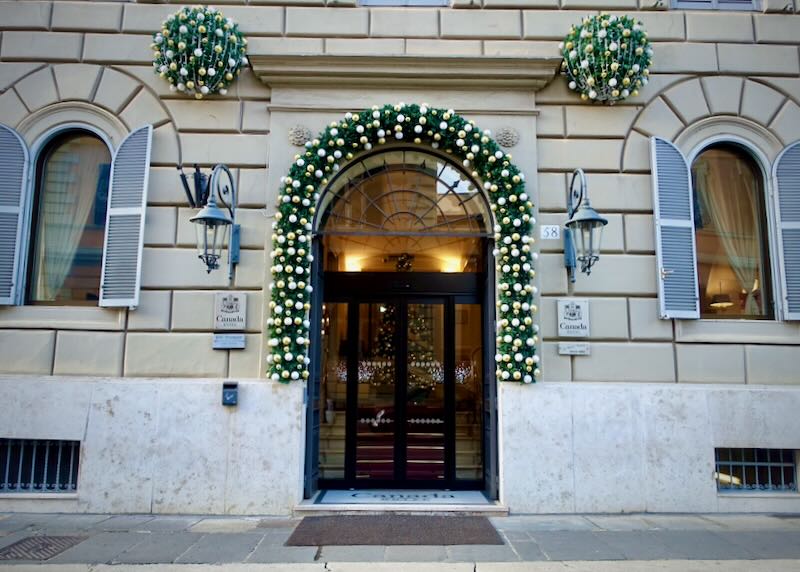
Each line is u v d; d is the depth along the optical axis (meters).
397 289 6.62
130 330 5.91
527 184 6.20
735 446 5.81
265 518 5.47
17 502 5.58
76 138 6.46
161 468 5.61
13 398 5.68
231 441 5.65
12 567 4.11
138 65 6.34
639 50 6.04
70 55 6.32
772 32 6.62
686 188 6.27
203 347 5.86
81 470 5.60
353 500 5.88
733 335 6.09
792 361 6.05
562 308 6.00
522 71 6.25
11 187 6.11
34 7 6.38
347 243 6.70
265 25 6.45
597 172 6.32
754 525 5.32
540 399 5.80
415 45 6.46
